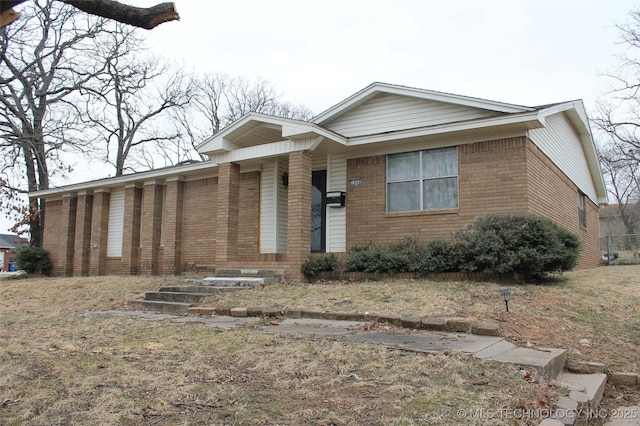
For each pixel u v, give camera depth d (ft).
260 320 26.32
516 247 31.68
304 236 39.50
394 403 12.95
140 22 10.28
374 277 36.47
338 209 43.86
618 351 21.54
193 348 19.29
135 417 12.05
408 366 16.02
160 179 58.49
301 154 40.04
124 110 106.73
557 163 46.62
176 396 13.47
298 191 39.73
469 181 37.96
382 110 43.14
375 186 42.16
